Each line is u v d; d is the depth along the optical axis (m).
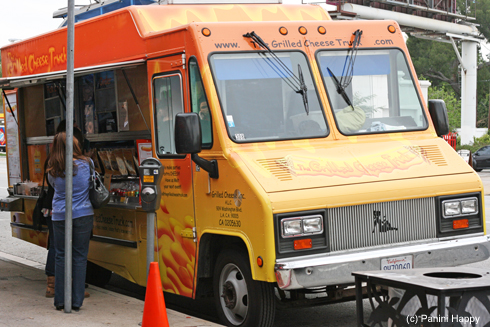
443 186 5.77
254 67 5.88
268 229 5.04
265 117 5.78
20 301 6.57
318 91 6.06
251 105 5.77
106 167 7.76
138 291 8.34
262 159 5.46
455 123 57.97
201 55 5.73
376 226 5.47
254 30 6.00
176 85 6.11
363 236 5.41
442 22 29.17
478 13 58.81
